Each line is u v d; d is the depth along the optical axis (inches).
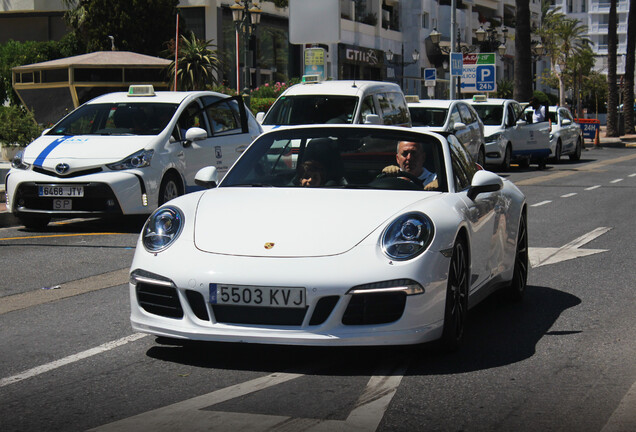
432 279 217.0
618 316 286.0
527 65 1525.6
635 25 2425.0
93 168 483.8
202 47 1279.5
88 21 1437.0
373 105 689.0
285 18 1772.9
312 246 217.5
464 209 246.5
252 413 184.9
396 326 212.7
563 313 291.3
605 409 189.2
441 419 181.9
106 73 1061.1
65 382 209.8
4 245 447.8
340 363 224.8
